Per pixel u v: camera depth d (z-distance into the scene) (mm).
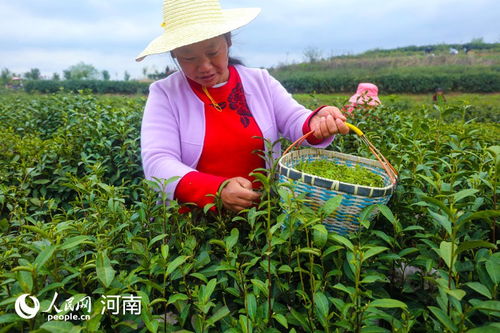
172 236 1578
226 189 1658
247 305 1158
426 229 1594
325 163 1912
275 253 1389
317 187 1457
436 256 1355
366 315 1115
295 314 1159
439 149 2340
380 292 1296
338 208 1465
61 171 3186
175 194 1833
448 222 1128
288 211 1344
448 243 1103
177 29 1973
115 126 3736
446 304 1066
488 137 2916
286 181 1572
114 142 3793
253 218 1362
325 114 2047
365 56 56844
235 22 2057
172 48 1804
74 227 1460
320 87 30234
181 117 2172
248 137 2182
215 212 1812
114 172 3482
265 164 2260
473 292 1251
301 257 1431
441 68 34875
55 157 3414
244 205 1617
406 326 1077
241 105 2238
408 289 1347
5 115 5902
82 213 2389
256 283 1169
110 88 35156
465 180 1737
